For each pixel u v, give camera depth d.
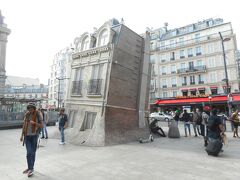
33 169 5.61
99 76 12.91
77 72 14.93
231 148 8.87
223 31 39.19
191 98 33.78
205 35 41.28
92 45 14.62
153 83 45.47
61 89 69.88
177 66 43.56
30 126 5.64
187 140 11.61
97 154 7.96
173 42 45.44
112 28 13.66
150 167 6.05
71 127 13.75
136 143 10.95
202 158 7.13
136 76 14.16
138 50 14.55
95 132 10.87
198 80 40.56
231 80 37.03
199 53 41.19
